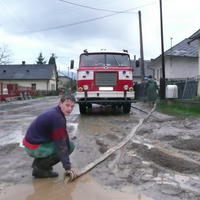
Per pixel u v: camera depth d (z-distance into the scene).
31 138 5.18
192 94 17.72
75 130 10.37
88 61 15.55
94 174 5.57
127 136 8.97
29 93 43.81
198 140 8.20
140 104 22.64
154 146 7.69
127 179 5.30
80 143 8.17
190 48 32.28
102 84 14.95
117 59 15.56
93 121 12.73
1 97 29.86
